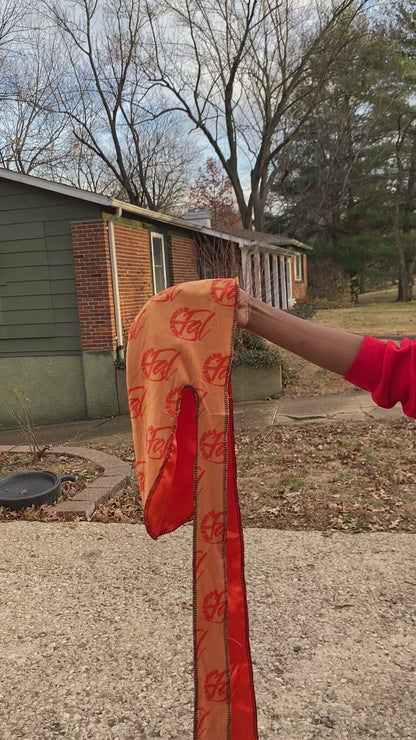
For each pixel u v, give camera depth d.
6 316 9.68
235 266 12.73
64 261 9.30
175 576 3.47
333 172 29.45
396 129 29.48
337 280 31.16
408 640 2.69
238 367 9.22
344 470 5.18
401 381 1.29
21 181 9.01
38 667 2.64
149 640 2.81
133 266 10.35
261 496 4.71
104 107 23.88
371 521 4.08
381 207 31.62
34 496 4.66
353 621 2.86
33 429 9.12
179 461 1.64
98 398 9.51
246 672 1.55
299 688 2.39
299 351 1.40
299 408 8.23
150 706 2.35
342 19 20.94
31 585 3.46
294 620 2.90
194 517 1.41
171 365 1.44
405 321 17.58
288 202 31.25
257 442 6.50
